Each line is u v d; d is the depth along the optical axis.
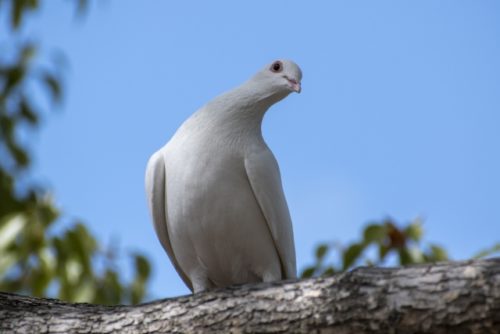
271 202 10.89
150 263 14.55
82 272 13.88
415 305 8.19
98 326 9.48
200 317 9.06
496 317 7.92
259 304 8.87
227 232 10.92
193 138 10.90
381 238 11.89
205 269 11.45
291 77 11.20
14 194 16.09
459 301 8.05
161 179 11.09
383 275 8.48
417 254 11.81
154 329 9.23
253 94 11.09
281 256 11.30
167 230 11.43
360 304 8.39
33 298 10.05
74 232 13.91
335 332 8.48
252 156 10.81
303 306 8.65
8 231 13.65
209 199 10.75
